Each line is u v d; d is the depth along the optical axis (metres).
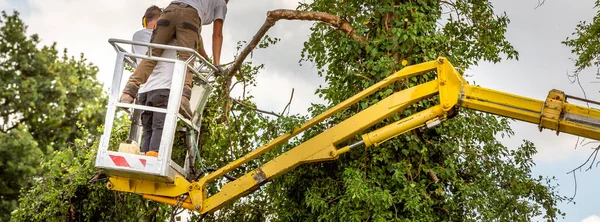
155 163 7.85
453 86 7.86
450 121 9.37
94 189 10.76
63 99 27.12
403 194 8.81
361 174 8.91
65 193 10.55
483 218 8.95
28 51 27.67
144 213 11.00
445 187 9.38
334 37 10.30
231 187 8.61
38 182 10.71
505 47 10.73
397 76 8.23
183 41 8.48
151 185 8.41
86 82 28.02
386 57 9.27
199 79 8.83
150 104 8.41
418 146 9.32
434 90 8.03
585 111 7.28
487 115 9.71
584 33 13.49
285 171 8.59
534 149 9.93
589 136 7.29
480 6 10.59
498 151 9.70
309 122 8.59
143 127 8.73
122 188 8.38
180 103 8.04
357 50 9.77
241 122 10.77
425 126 8.17
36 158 24.72
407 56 9.52
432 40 9.45
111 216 10.90
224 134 10.81
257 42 10.21
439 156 9.48
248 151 10.67
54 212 10.53
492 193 9.39
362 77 9.55
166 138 7.89
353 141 9.26
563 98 7.38
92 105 27.72
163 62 8.47
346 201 8.73
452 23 10.55
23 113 26.95
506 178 9.66
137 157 7.87
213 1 8.94
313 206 8.92
